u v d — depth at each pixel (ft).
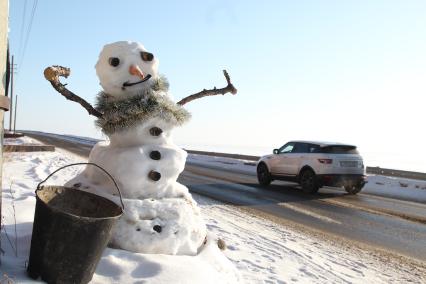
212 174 60.70
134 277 11.24
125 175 13.46
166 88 14.79
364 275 18.40
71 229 9.73
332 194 45.44
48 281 9.96
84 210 12.38
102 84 14.52
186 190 14.88
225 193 41.29
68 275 9.95
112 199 13.08
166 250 12.87
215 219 26.55
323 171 43.04
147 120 13.84
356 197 43.96
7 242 12.74
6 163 43.45
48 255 9.87
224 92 15.53
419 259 22.08
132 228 12.73
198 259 13.07
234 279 13.58
